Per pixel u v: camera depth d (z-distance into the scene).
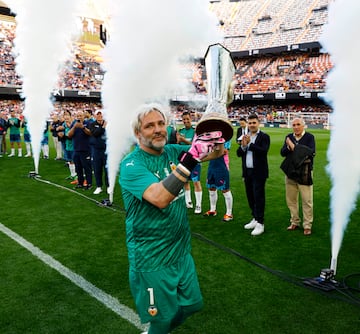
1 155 14.15
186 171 1.89
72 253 4.67
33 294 3.63
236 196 7.87
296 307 3.39
